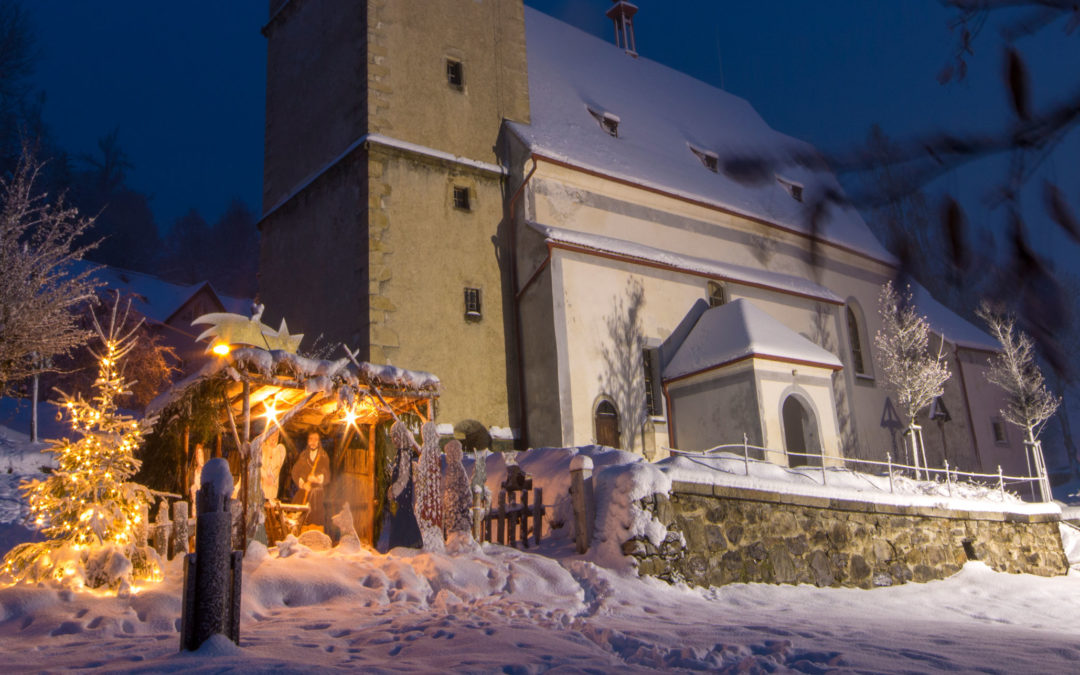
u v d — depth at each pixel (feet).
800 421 85.76
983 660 21.83
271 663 18.33
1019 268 5.05
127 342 85.35
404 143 69.72
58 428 74.84
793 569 44.62
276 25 86.84
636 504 39.40
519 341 71.41
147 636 23.57
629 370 71.31
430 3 75.87
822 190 5.89
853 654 22.39
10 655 20.79
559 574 34.58
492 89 78.23
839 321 90.48
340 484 44.60
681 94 111.14
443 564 32.99
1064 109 4.92
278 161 82.02
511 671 19.30
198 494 21.25
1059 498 97.25
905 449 93.97
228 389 37.76
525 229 72.43
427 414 41.88
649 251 76.79
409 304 66.69
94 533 29.96
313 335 70.95
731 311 74.13
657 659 22.21
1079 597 51.90
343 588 29.53
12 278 42.91
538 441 67.77
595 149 81.61
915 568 50.75
